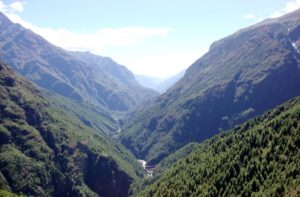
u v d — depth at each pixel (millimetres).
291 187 146000
